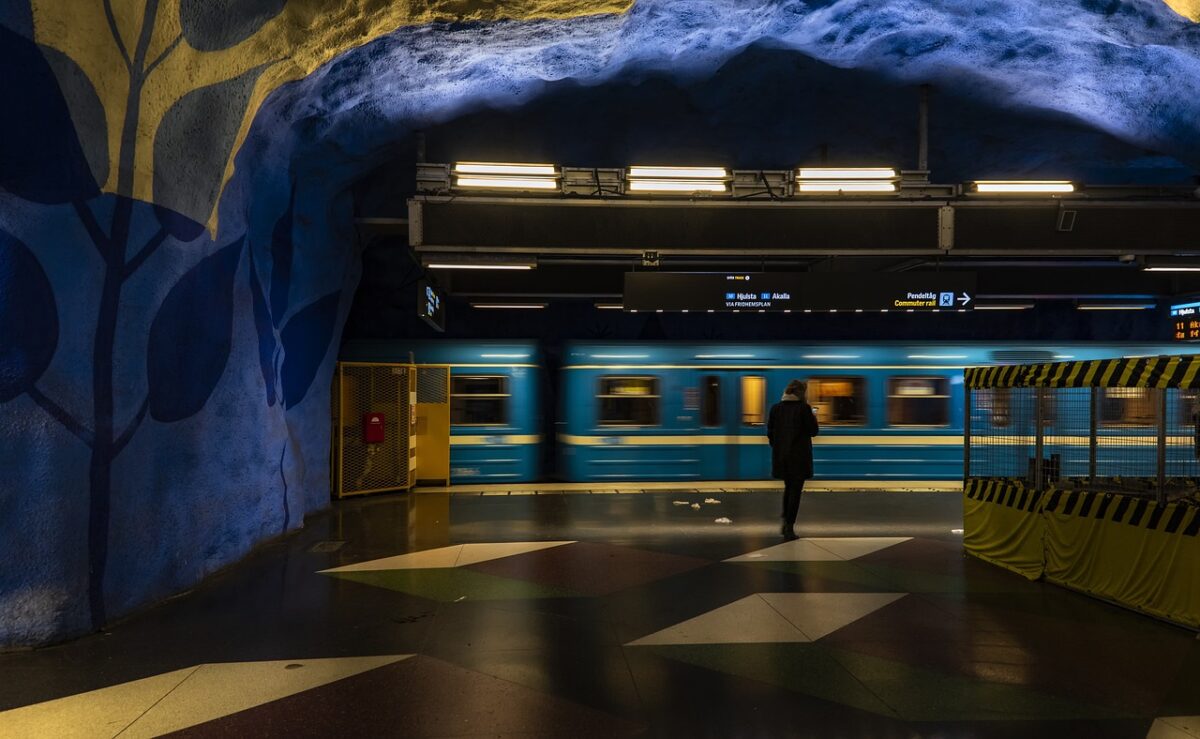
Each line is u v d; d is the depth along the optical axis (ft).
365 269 56.95
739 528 28.76
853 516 31.22
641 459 41.37
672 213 30.22
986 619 17.52
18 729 11.94
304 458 31.89
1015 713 12.49
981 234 30.37
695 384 41.65
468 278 46.32
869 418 41.63
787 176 30.48
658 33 25.08
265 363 27.07
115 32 16.70
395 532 28.22
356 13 21.67
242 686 13.62
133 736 11.72
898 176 29.84
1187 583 16.66
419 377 41.06
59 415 15.92
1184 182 39.81
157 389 19.20
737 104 32.65
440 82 27.32
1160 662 14.76
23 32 14.69
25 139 15.08
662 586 20.47
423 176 29.68
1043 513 20.86
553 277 46.60
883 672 14.28
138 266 18.38
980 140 35.47
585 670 14.39
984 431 24.58
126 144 17.74
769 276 35.27
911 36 25.75
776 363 41.75
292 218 30.09
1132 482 21.42
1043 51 26.23
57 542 15.87
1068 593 19.74
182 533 20.15
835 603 18.81
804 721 12.20
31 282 15.40
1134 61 25.85
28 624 15.48
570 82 29.40
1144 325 62.54
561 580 21.12
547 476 45.83
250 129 23.72
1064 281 47.03
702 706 12.76
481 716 12.37
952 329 62.95
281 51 21.68
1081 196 30.50
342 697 13.14
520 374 41.98
